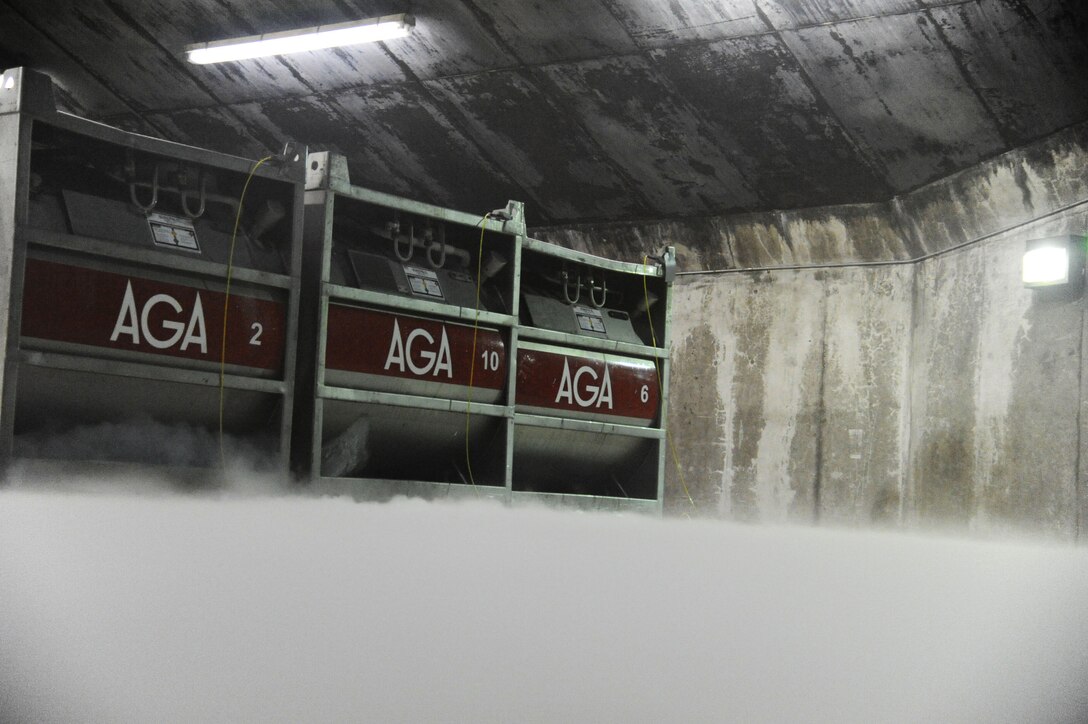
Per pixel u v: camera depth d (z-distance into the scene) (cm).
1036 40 859
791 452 1150
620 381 751
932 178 1032
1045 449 941
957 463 1016
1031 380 958
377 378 600
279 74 1239
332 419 586
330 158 577
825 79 982
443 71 1150
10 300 462
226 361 542
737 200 1166
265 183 568
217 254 543
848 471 1111
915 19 888
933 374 1052
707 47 1000
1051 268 923
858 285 1123
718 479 1198
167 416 530
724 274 1216
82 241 487
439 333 629
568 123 1159
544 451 716
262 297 559
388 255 624
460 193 1345
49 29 1276
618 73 1069
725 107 1058
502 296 678
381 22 1085
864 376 1111
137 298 509
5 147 468
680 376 1239
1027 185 963
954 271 1041
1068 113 906
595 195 1252
